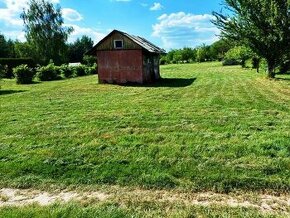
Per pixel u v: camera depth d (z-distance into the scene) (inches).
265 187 231.9
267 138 338.6
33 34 2674.7
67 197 232.1
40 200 229.1
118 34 1077.1
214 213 199.5
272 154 290.8
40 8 2689.5
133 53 1070.4
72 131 407.2
